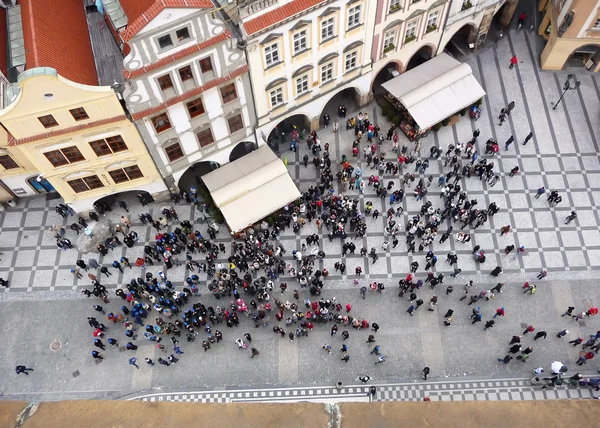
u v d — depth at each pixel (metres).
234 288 37.00
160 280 38.06
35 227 40.44
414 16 39.03
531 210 40.53
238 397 34.22
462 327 36.06
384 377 34.59
